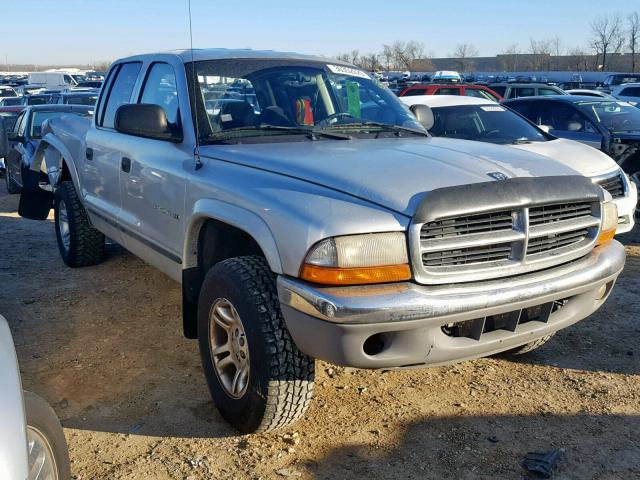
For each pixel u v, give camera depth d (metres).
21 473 2.11
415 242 2.93
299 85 4.48
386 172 3.23
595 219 3.57
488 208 3.07
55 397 3.94
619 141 8.06
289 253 3.00
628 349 4.65
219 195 3.55
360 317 2.84
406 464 3.26
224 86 4.27
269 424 3.32
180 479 3.13
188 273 3.93
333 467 3.23
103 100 5.59
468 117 7.85
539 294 3.22
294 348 3.18
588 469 3.24
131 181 4.68
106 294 5.79
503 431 3.56
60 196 6.46
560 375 4.25
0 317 2.62
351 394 3.96
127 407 3.82
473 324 3.16
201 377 4.21
